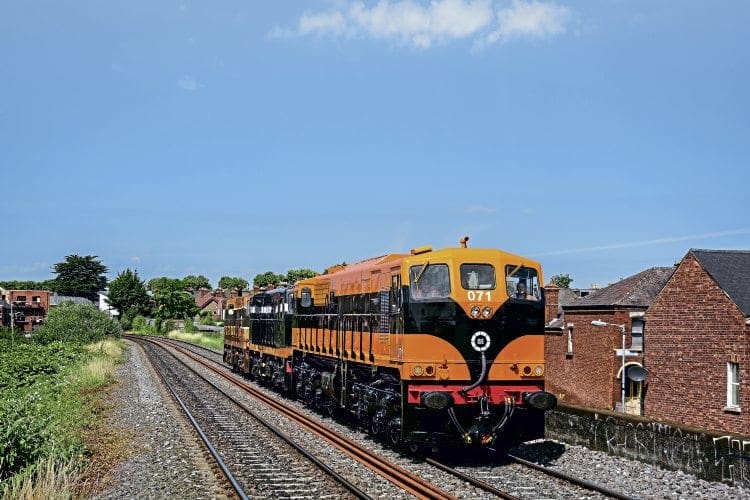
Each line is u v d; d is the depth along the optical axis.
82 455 15.42
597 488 12.33
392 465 14.05
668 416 28.66
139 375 37.22
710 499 12.10
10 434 13.99
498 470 14.20
